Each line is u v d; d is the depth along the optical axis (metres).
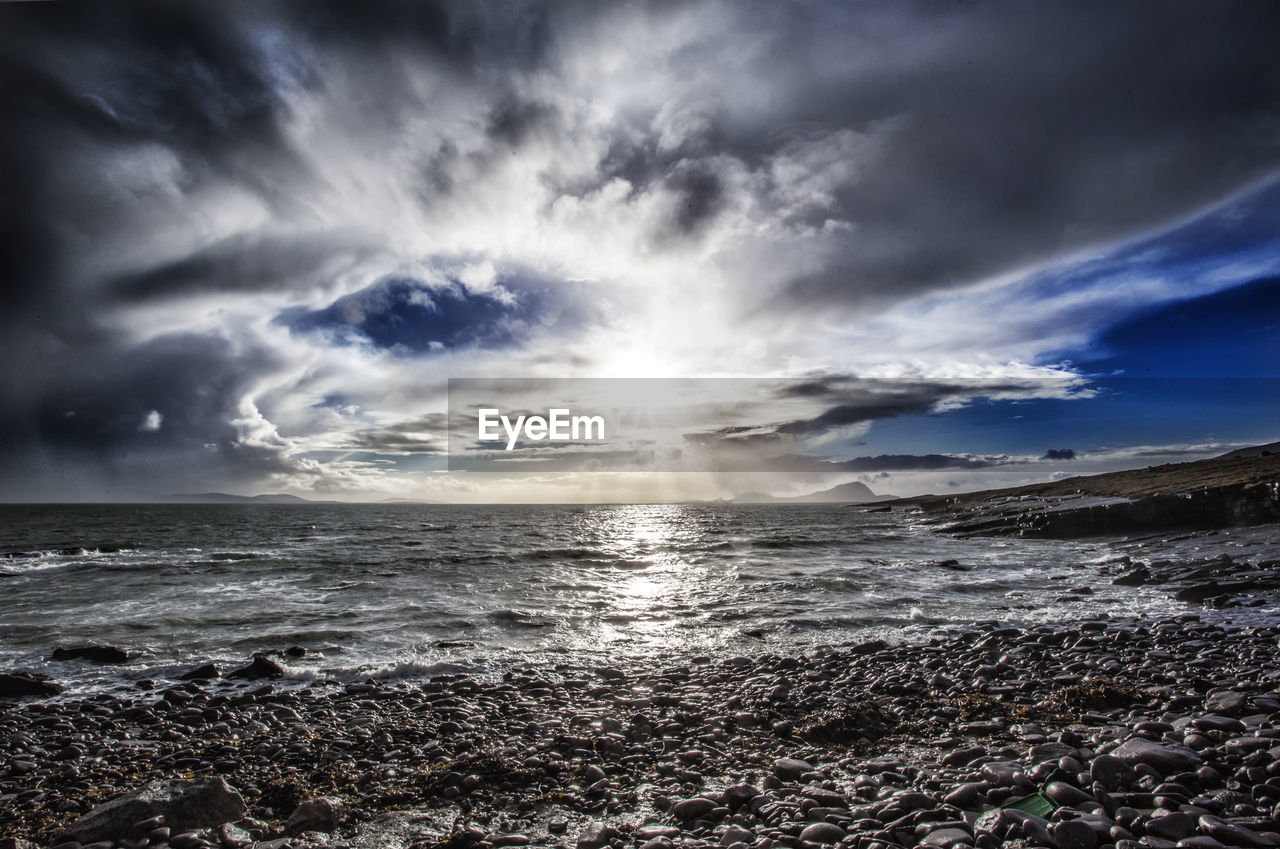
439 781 5.16
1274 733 5.16
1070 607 13.81
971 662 8.92
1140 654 9.00
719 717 6.86
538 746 6.00
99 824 4.29
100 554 30.19
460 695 8.12
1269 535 21.73
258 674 9.43
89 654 10.51
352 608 14.91
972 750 5.36
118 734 6.94
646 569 23.00
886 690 7.56
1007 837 3.81
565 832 4.32
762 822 4.32
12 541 39.59
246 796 5.00
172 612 14.52
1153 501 29.34
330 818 4.50
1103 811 4.05
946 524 43.69
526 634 12.08
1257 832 3.64
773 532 46.16
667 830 4.26
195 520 75.81
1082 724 6.10
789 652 10.25
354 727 6.81
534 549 31.56
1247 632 9.96
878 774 5.07
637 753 5.80
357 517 91.44
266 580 20.20
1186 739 5.19
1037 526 33.88
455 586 18.64
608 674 9.08
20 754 6.30
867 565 23.08
